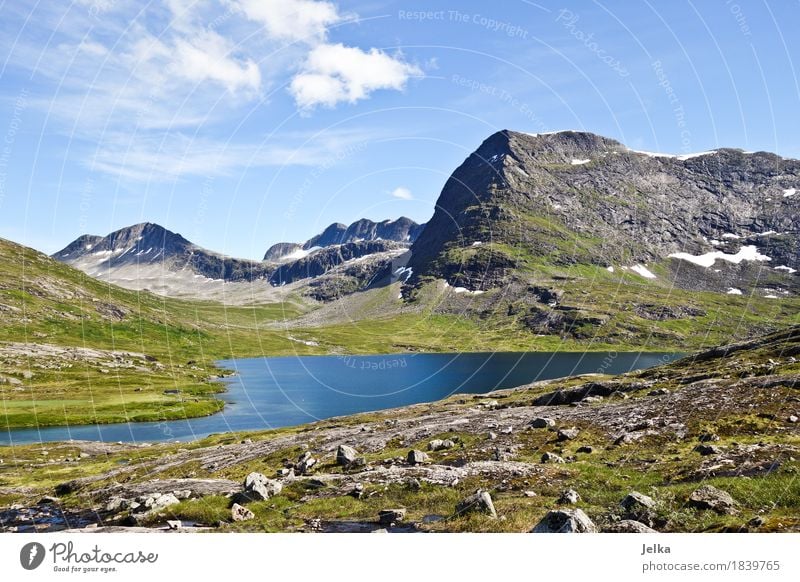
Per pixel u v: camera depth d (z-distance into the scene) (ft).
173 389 496.64
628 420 152.25
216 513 96.07
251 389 534.37
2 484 191.62
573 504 81.35
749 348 264.93
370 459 149.79
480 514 79.36
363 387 527.40
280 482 121.49
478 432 170.60
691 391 175.73
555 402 232.73
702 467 90.79
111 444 286.66
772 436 111.14
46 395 433.48
